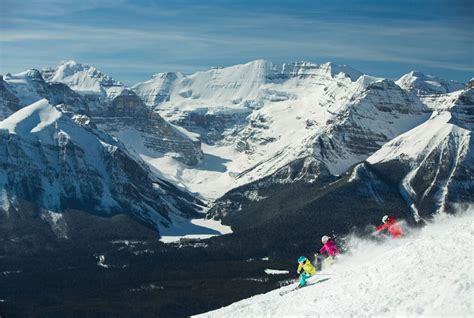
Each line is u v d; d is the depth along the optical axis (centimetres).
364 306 5506
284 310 6328
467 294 4928
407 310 5069
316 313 5834
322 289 6538
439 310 4878
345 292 6053
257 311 6650
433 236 6388
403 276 5759
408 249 6312
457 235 6097
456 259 5606
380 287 5772
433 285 5300
